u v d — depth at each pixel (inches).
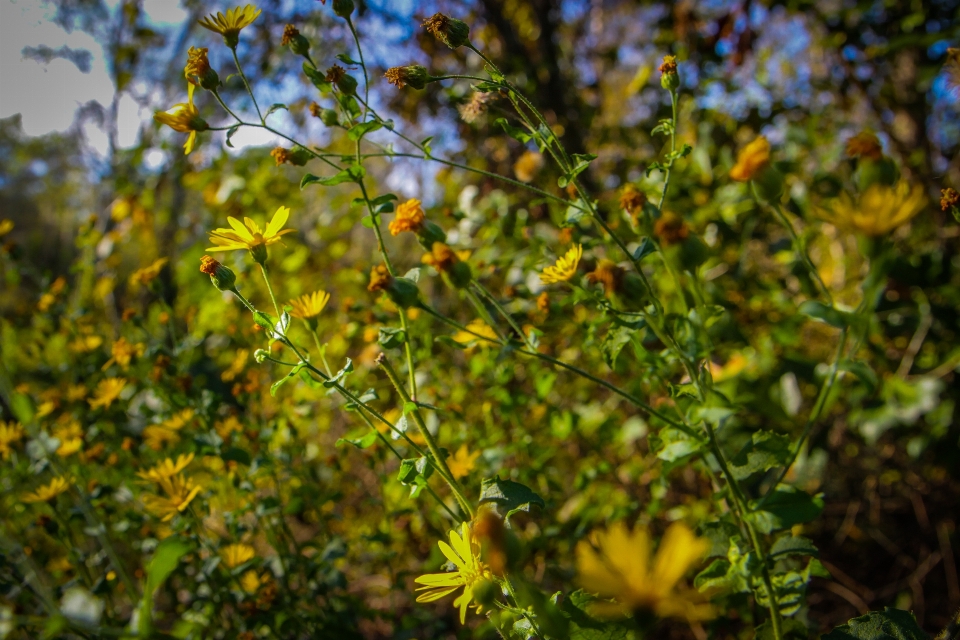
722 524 12.5
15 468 20.0
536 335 12.9
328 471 24.2
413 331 19.5
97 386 23.1
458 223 25.0
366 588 23.2
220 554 16.7
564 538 18.9
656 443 11.9
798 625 11.9
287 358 23.1
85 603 10.1
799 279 20.0
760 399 18.6
